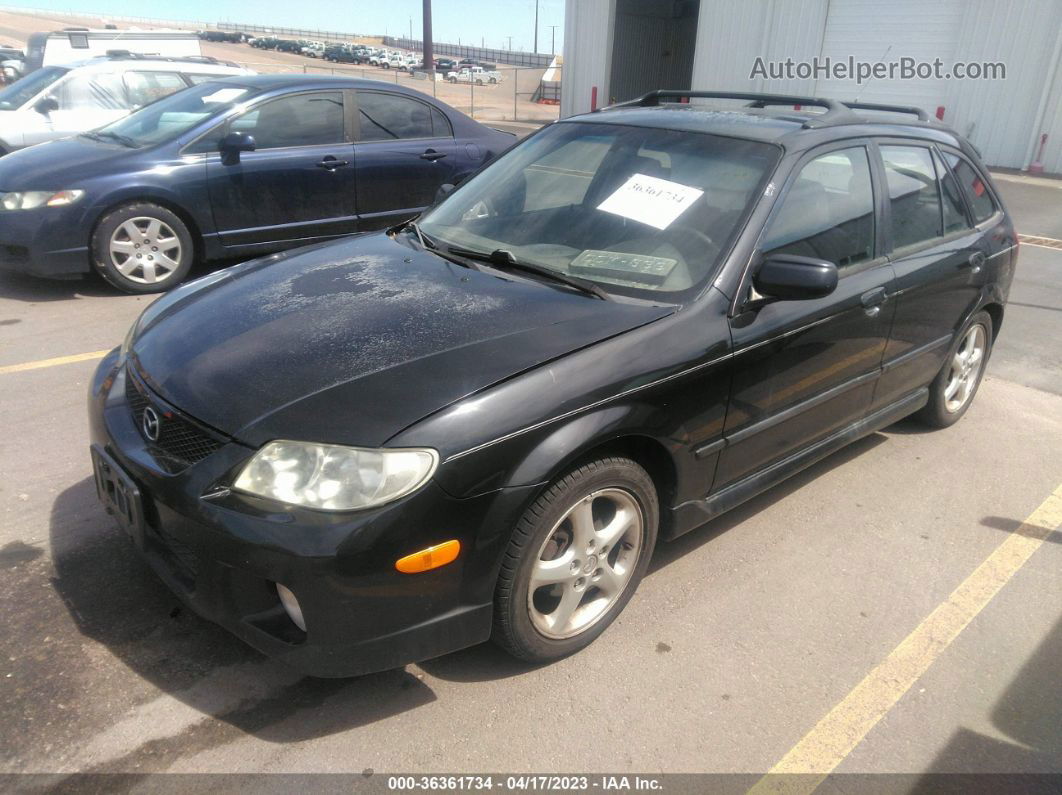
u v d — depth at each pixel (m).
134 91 9.61
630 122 3.57
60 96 9.19
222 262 6.94
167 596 2.80
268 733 2.29
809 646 2.80
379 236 3.53
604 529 2.62
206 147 6.11
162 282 6.14
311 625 2.11
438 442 2.13
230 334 2.60
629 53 22.33
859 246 3.41
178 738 2.26
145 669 2.48
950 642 2.87
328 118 6.61
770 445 3.14
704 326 2.71
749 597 3.04
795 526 3.55
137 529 2.37
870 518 3.65
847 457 4.25
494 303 2.69
